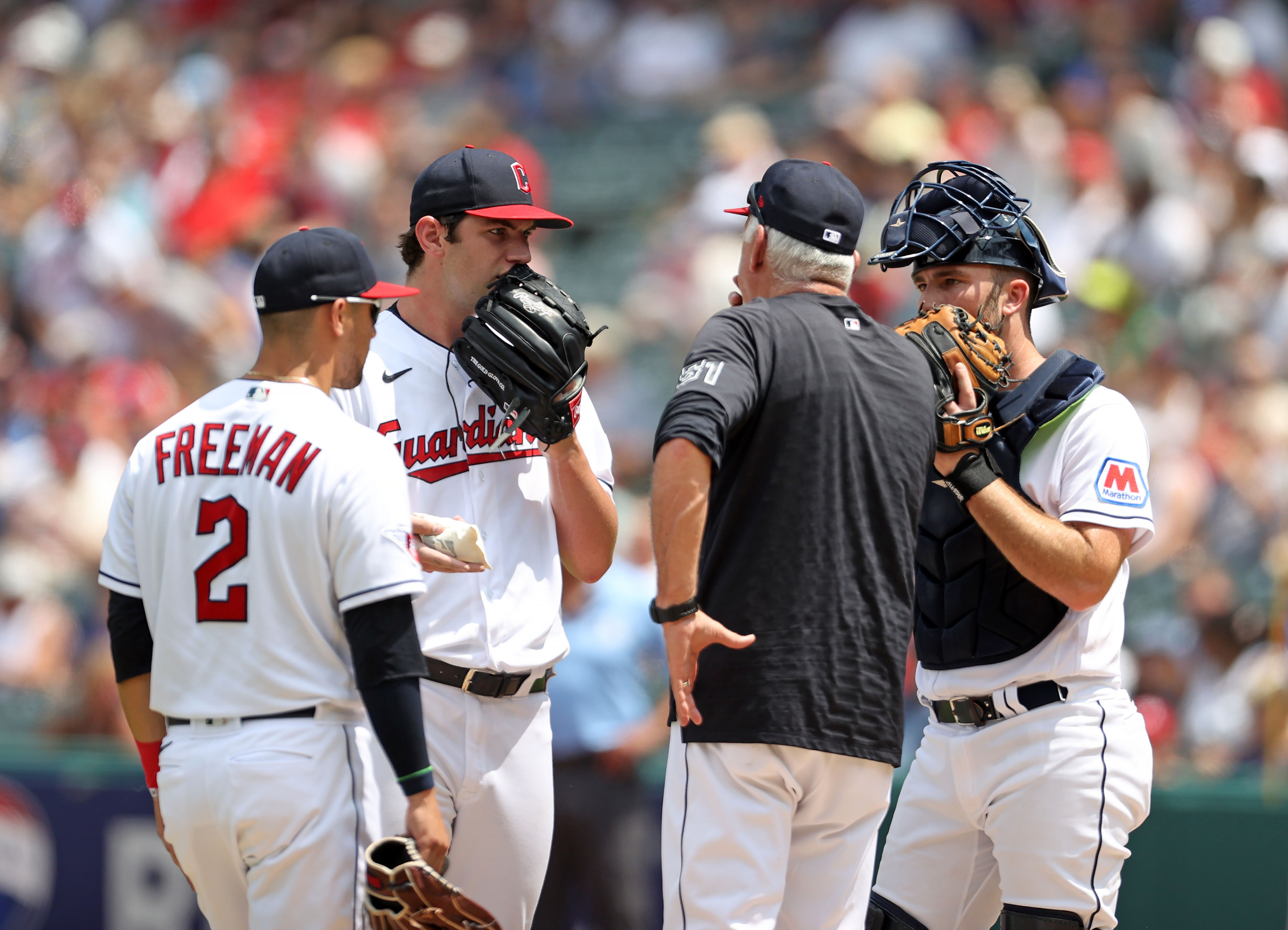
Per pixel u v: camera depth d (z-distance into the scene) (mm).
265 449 10555
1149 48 40156
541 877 12656
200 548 10547
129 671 11219
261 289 10914
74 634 28859
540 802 12492
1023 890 12070
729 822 10500
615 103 45062
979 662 12234
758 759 10438
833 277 11133
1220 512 26203
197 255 40812
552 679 18547
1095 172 33875
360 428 10820
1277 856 17609
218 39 52844
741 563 10523
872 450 10602
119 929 20688
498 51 47531
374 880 10156
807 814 10797
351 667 10773
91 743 22906
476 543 11312
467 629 11977
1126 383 28531
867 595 10547
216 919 10984
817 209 10992
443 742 11906
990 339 11586
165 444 10844
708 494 10086
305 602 10484
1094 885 11953
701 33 45500
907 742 20562
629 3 47062
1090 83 37375
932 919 13047
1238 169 32969
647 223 40719
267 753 10305
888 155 33375
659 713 19641
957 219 12156
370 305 11258
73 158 45938
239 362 36656
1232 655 22984
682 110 43781
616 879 18266
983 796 12328
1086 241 32625
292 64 49969
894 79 35688
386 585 10289
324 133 43469
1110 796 11891
